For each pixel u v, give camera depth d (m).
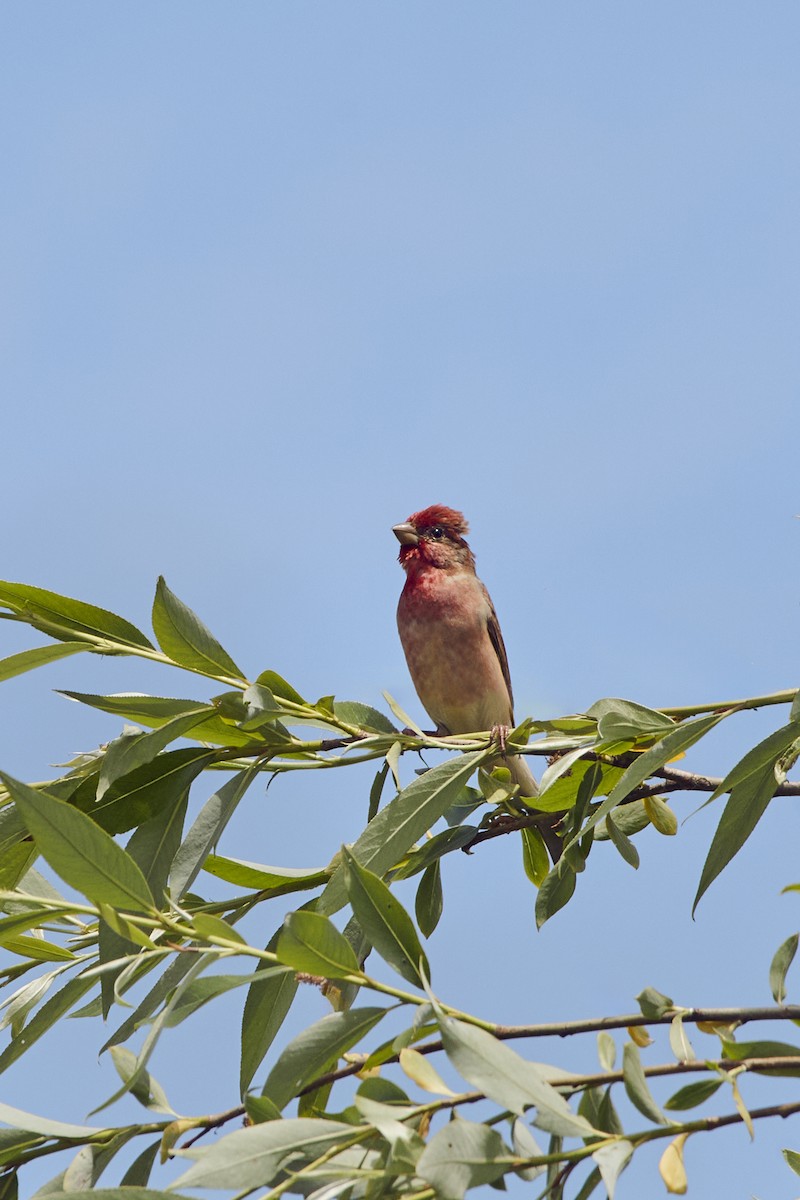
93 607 6.65
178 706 6.58
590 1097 4.96
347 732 7.04
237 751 6.85
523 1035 4.92
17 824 6.30
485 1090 4.43
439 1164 4.20
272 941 6.66
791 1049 4.86
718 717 6.44
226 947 5.03
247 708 6.61
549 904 7.03
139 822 6.64
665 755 6.36
